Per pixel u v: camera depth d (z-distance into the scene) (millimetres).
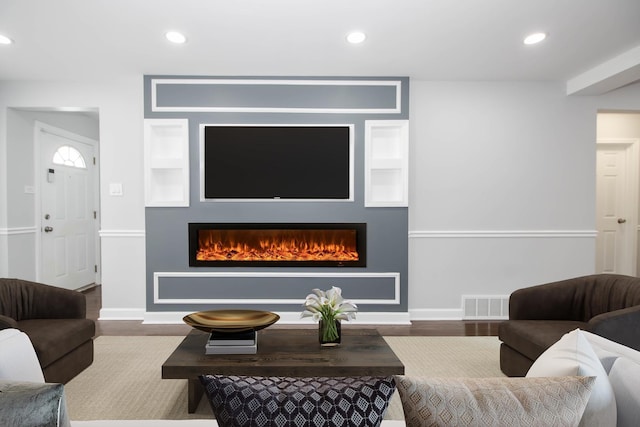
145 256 3559
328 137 3527
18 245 3928
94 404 2021
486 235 3688
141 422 1117
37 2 2268
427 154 3666
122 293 3639
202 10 2375
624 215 4801
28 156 4051
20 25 2557
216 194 3512
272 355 1886
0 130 3703
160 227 3502
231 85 3488
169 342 3002
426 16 2449
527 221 3713
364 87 3533
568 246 3730
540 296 2426
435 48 2928
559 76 3545
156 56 3070
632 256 4758
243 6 2328
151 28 2604
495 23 2539
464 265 3705
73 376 2318
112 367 2506
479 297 3697
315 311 2023
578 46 2898
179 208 3506
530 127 3691
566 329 2180
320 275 3553
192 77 3479
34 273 4152
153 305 3514
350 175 3523
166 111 3471
